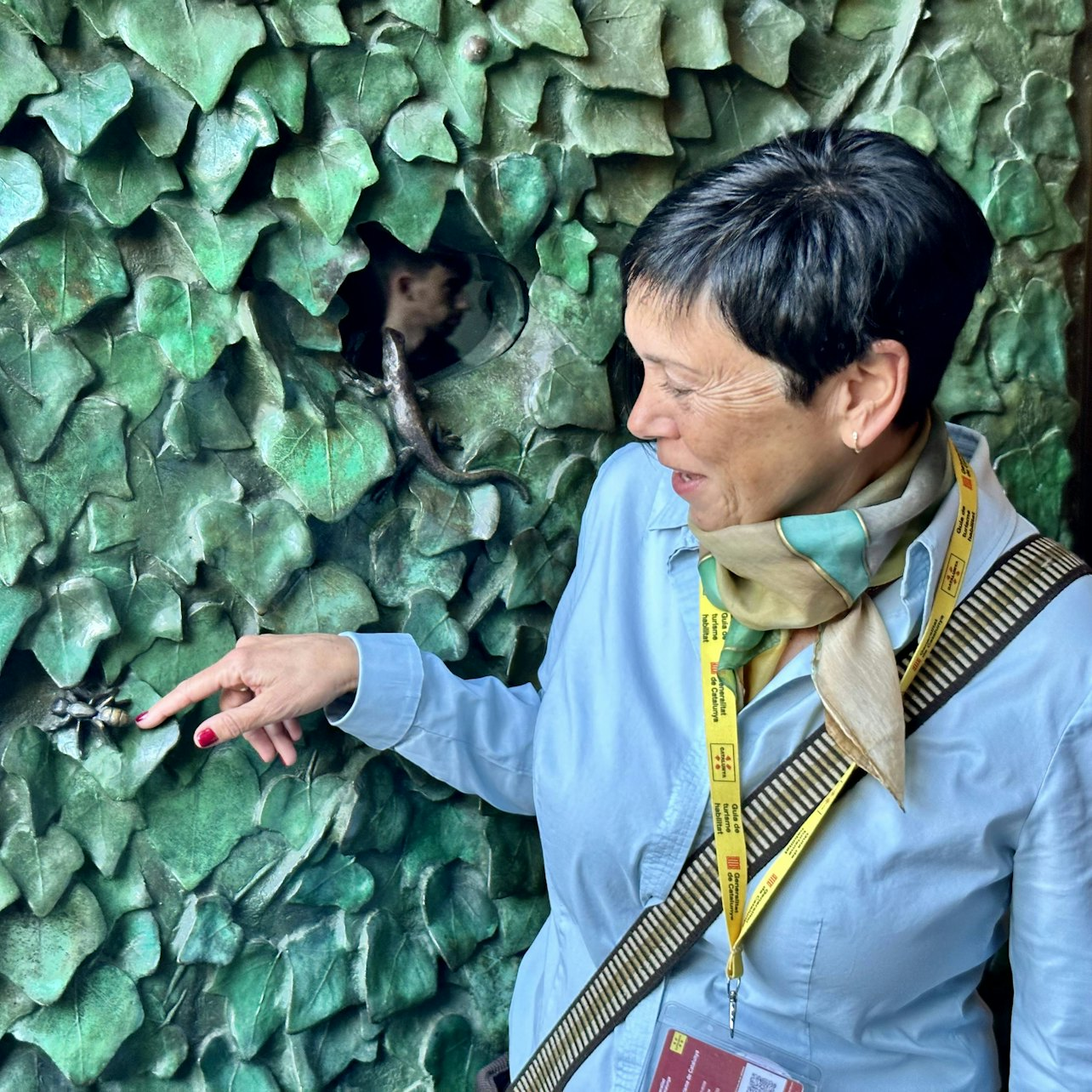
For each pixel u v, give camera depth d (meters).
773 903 0.91
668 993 0.97
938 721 0.88
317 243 1.11
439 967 1.33
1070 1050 0.90
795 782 0.91
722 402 0.81
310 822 1.22
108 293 1.06
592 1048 0.99
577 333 1.23
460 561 1.24
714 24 1.18
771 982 0.93
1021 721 0.87
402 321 1.22
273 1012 1.25
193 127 1.05
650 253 0.80
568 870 1.00
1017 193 1.34
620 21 1.15
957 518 0.90
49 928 1.15
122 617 1.13
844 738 0.86
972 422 1.39
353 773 1.23
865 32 1.27
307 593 1.18
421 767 1.19
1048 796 0.87
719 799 0.92
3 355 1.05
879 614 0.88
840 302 0.75
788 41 1.22
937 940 0.92
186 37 1.02
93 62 1.02
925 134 1.29
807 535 0.84
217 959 1.22
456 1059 1.35
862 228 0.74
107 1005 1.18
